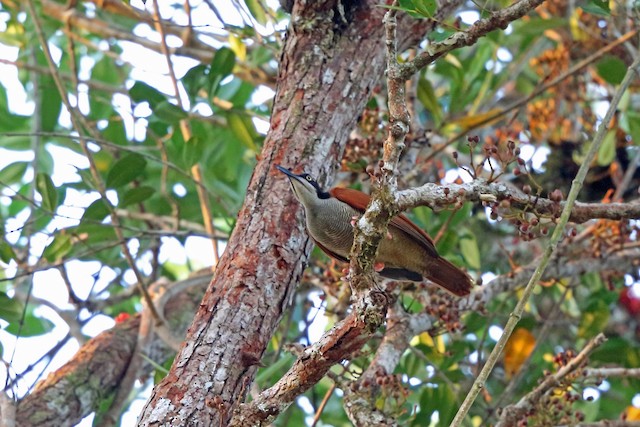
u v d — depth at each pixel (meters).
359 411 8.83
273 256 7.85
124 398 11.31
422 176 12.31
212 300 7.61
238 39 13.17
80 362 11.48
